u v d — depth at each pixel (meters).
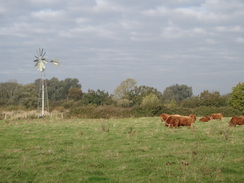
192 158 10.76
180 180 8.51
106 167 10.09
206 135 16.25
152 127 20.88
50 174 9.25
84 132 18.39
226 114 39.34
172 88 101.00
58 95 91.25
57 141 15.03
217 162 10.26
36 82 97.06
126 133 17.94
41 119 33.16
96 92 65.12
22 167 10.00
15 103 64.38
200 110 39.94
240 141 13.92
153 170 9.52
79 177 8.95
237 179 8.46
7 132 18.88
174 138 15.66
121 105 61.12
